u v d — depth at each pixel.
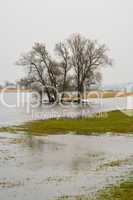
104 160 23.83
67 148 29.11
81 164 22.44
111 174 19.38
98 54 80.19
